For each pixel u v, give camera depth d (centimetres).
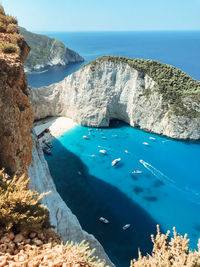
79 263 725
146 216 4081
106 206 4316
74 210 4206
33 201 952
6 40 2206
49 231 956
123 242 3516
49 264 677
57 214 2761
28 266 671
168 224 3909
